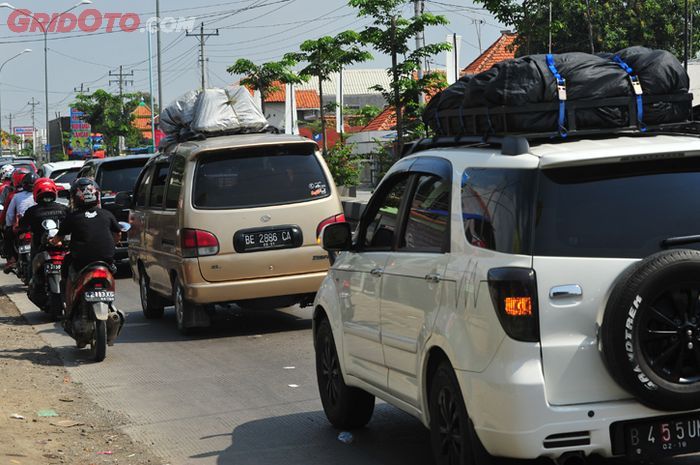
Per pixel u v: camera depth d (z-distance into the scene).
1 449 12.82
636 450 9.09
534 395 8.91
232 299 21.88
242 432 14.08
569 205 9.18
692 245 9.22
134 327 24.64
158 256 23.89
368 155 86.56
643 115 10.22
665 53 10.47
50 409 15.82
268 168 22.23
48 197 25.39
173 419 15.05
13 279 38.12
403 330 11.12
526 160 9.31
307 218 22.14
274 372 18.20
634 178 9.35
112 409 15.88
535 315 8.98
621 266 9.09
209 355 20.25
